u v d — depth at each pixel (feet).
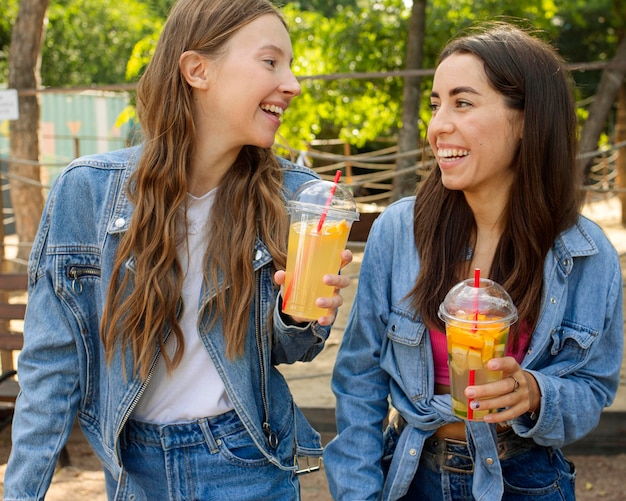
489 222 6.92
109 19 69.05
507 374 5.98
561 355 6.77
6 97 22.76
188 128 6.35
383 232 7.27
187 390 6.58
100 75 70.18
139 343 6.34
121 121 37.47
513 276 6.70
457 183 6.53
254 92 6.16
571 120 6.64
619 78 28.30
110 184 6.56
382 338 7.23
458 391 6.01
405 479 6.82
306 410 13.78
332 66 39.58
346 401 7.17
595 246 6.76
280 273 6.25
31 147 29.35
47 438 6.48
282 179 6.89
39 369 6.48
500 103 6.38
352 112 40.93
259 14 6.22
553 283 6.70
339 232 6.03
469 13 37.06
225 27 6.15
